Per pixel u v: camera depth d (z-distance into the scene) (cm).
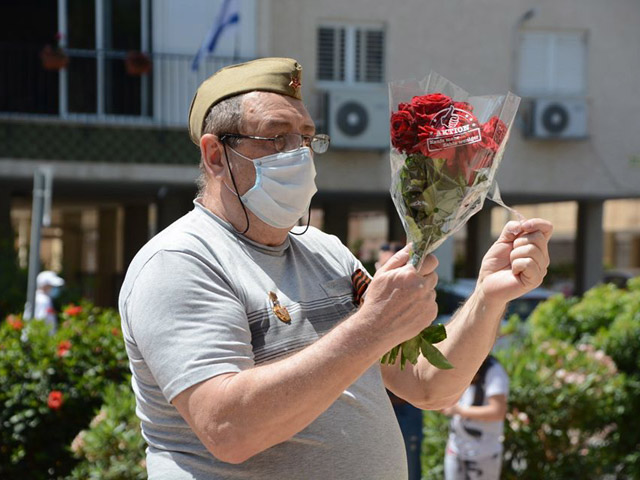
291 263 221
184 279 195
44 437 530
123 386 516
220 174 219
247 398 178
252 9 1279
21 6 1295
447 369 208
